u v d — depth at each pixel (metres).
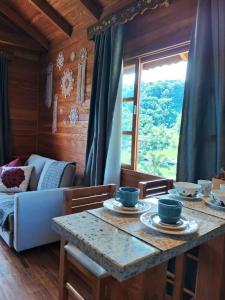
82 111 3.39
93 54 3.16
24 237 2.50
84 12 3.11
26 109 4.43
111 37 2.72
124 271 0.75
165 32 2.34
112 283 1.04
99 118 2.81
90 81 3.24
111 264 0.78
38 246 2.67
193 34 1.98
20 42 4.04
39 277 2.20
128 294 1.01
